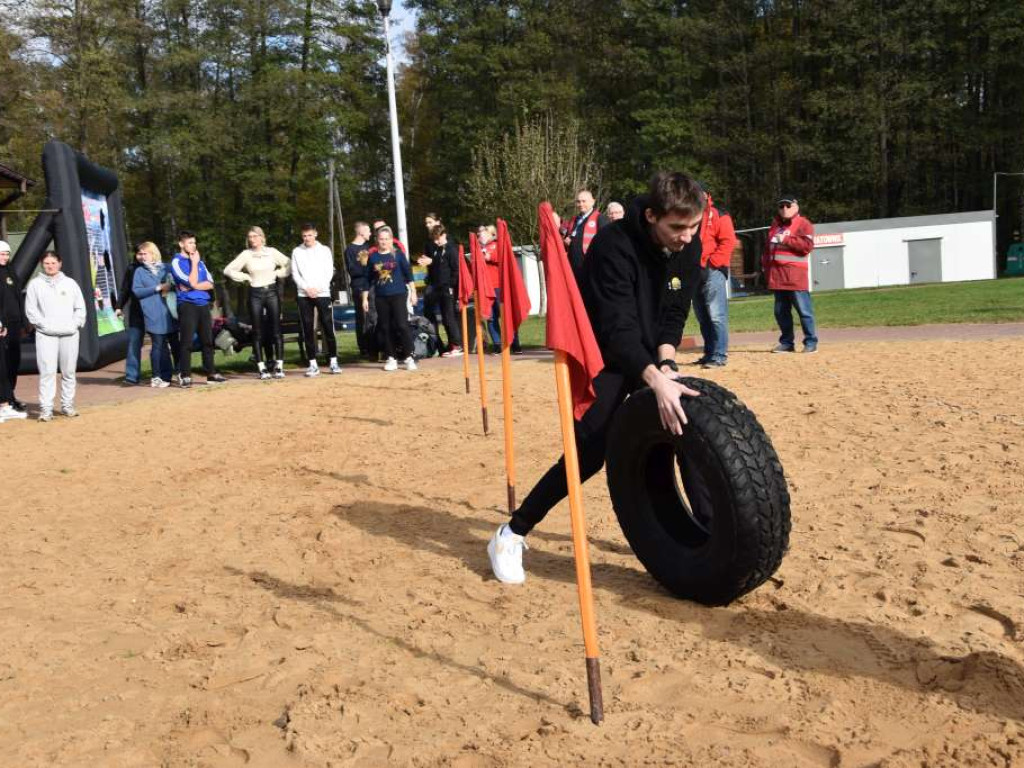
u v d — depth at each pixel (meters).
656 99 54.34
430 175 58.75
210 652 4.00
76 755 3.15
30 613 4.64
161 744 3.21
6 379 11.94
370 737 3.12
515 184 41.47
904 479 5.89
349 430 9.30
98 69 41.19
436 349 17.44
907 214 54.12
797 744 2.93
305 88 47.19
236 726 3.29
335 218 55.12
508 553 4.57
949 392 8.95
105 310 20.27
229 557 5.38
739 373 11.17
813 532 4.99
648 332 4.11
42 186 42.44
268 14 45.62
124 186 48.28
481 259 8.19
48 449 9.52
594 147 51.81
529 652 3.74
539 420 9.02
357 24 51.28
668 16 54.84
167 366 15.03
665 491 4.43
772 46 53.06
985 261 41.78
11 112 40.69
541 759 2.91
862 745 2.88
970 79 53.22
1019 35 49.00
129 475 7.92
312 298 14.51
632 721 3.12
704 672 3.46
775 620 3.89
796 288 12.80
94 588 4.98
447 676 3.57
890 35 50.94
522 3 54.19
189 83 46.84
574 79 54.16
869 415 8.06
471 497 6.31
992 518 4.99
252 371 16.25
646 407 4.14
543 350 16.59
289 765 2.98
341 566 5.06
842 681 3.32
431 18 54.50
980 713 3.03
